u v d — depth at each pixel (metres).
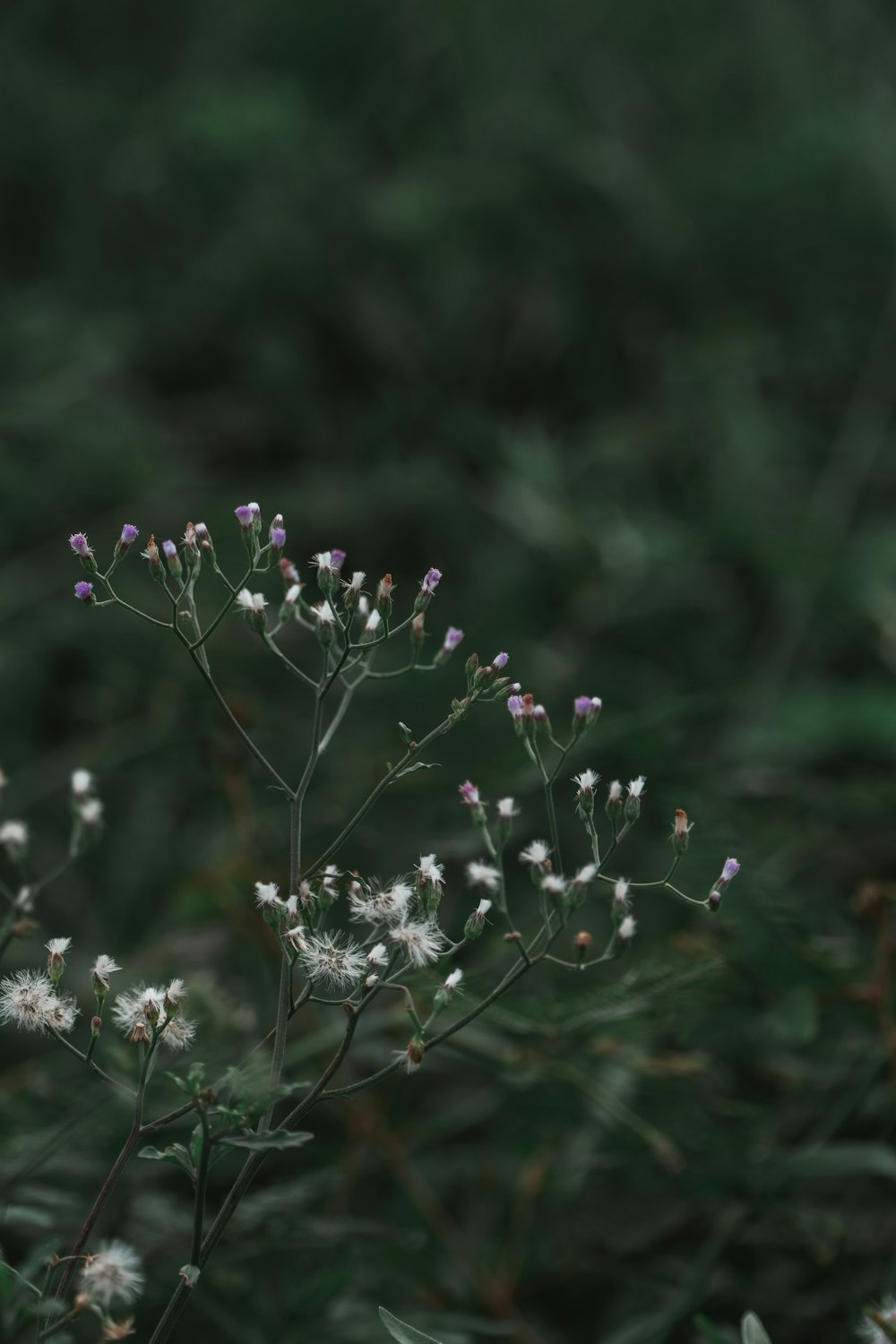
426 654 0.83
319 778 0.79
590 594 0.92
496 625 0.89
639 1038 0.57
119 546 0.43
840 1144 0.59
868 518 1.02
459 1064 0.63
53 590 0.91
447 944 0.51
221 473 1.09
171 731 0.83
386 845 0.69
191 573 0.44
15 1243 0.56
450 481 1.01
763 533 0.93
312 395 1.13
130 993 0.44
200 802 0.81
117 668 0.88
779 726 0.78
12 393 1.04
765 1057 0.61
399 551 0.98
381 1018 0.59
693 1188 0.56
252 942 0.64
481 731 0.75
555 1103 0.57
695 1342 0.55
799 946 0.56
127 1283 0.41
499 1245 0.60
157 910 0.76
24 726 0.89
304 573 0.94
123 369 1.15
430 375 1.14
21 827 0.43
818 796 0.71
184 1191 0.59
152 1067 0.42
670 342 1.15
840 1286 0.54
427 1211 0.59
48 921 0.77
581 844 0.71
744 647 0.91
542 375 1.15
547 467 1.00
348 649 0.44
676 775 0.67
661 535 0.95
